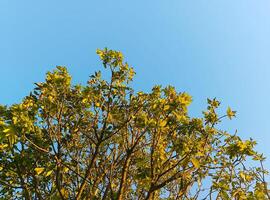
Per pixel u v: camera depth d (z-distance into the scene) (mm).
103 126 10898
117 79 11367
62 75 10906
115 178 11406
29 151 10562
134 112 11164
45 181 11148
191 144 9969
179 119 10203
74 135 11617
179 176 9883
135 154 11305
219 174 10211
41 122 10711
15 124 8891
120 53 11438
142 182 9789
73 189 11148
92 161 10586
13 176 11125
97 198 10727
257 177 10242
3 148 10102
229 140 10539
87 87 11258
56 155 10398
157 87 11328
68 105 11352
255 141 9867
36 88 10609
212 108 10805
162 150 9766
